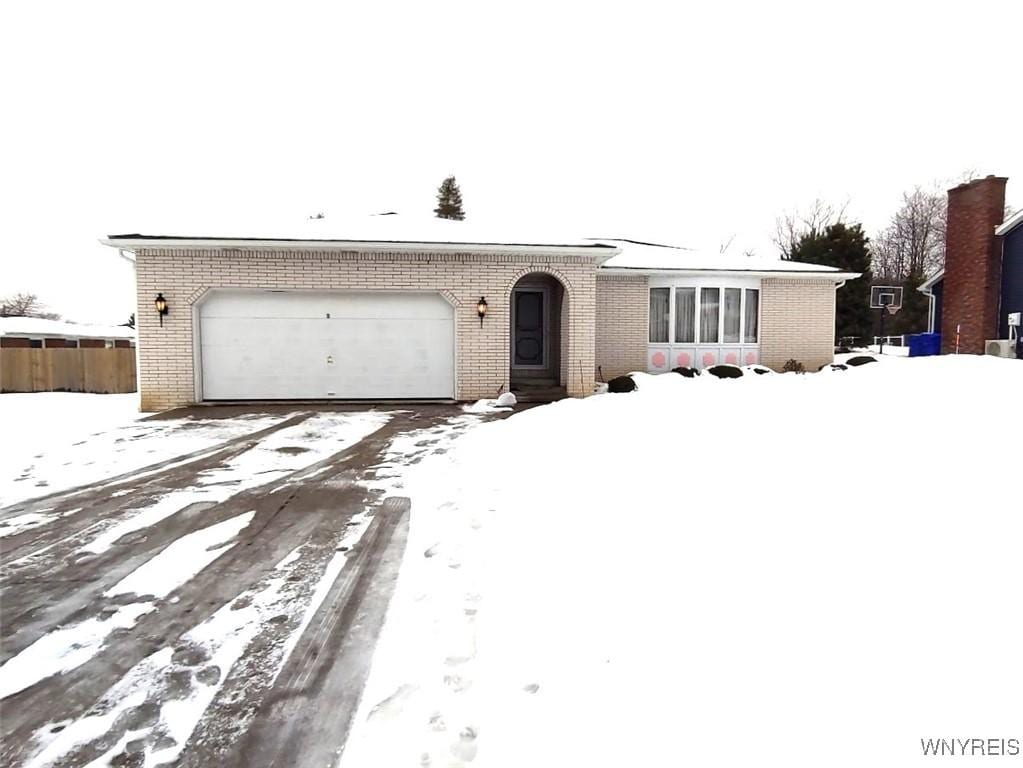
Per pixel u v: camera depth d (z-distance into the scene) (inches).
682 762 61.6
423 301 418.6
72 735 76.4
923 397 207.0
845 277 528.4
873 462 141.2
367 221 509.0
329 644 97.8
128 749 73.5
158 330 387.9
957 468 127.0
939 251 1534.2
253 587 120.3
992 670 64.8
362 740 73.8
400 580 122.0
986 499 108.3
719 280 515.5
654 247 681.0
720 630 84.1
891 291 903.1
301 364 410.6
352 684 86.4
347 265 402.6
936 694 63.1
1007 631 70.5
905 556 92.7
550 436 243.3
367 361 416.5
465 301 414.6
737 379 422.9
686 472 161.6
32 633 102.7
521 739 70.9
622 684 77.5
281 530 154.3
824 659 72.4
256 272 393.7
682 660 79.4
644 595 99.4
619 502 147.9
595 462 190.5
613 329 515.8
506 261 418.0
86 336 1096.8
